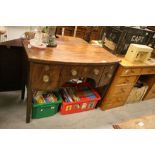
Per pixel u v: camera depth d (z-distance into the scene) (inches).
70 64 59.2
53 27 71.3
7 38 99.8
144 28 92.3
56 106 76.3
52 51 64.3
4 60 74.6
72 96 81.4
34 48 62.7
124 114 91.6
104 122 81.8
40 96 74.0
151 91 106.6
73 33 144.3
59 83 64.2
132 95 98.8
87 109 86.8
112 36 89.7
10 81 82.0
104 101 88.4
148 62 87.6
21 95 86.0
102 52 77.7
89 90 89.2
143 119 49.5
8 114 73.4
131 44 81.4
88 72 67.9
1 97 82.5
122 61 80.0
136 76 86.5
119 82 81.9
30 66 55.6
